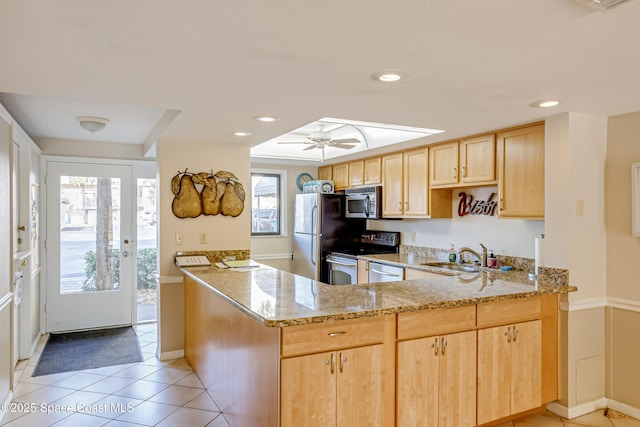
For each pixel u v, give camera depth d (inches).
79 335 187.0
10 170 119.5
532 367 110.7
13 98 121.9
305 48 68.3
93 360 156.3
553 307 115.6
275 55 71.4
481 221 163.3
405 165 184.1
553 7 54.4
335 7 54.5
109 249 199.6
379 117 117.9
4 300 114.0
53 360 156.1
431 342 94.4
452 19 58.0
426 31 61.9
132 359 157.5
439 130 138.5
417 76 82.4
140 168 204.1
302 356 79.4
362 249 220.2
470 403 100.0
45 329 188.2
